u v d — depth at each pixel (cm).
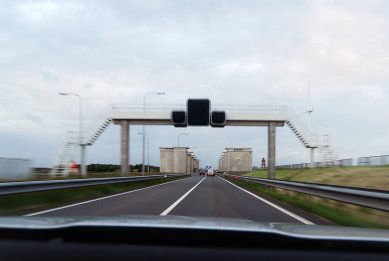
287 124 5475
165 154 12938
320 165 5991
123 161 5434
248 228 318
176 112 4775
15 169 3428
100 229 303
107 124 5472
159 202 2183
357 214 1631
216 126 4788
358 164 5591
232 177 7762
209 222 365
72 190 2473
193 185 4603
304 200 2248
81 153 5447
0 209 1609
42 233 303
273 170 5353
